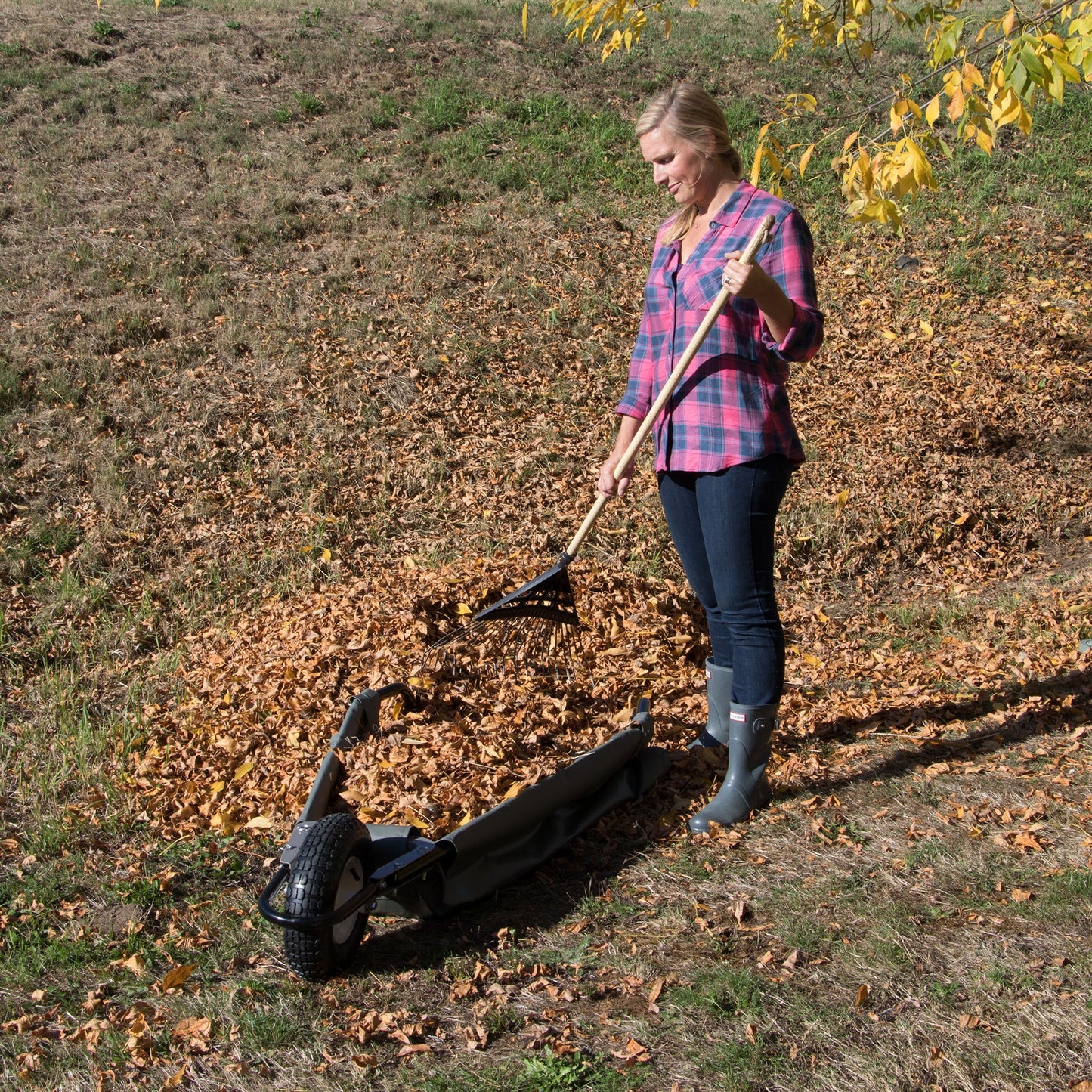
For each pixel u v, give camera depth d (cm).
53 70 1257
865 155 340
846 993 256
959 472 718
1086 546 643
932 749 393
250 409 747
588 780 339
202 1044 248
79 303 859
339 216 1039
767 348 320
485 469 705
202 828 360
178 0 1528
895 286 1009
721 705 379
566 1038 246
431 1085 233
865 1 444
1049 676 452
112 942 295
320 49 1382
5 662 511
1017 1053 232
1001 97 320
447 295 921
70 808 372
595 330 894
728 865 319
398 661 430
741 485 321
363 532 641
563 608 351
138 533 623
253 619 547
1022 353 902
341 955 272
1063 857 311
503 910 304
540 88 1344
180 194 1048
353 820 273
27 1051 250
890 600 586
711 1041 242
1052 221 1138
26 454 682
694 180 321
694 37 1562
